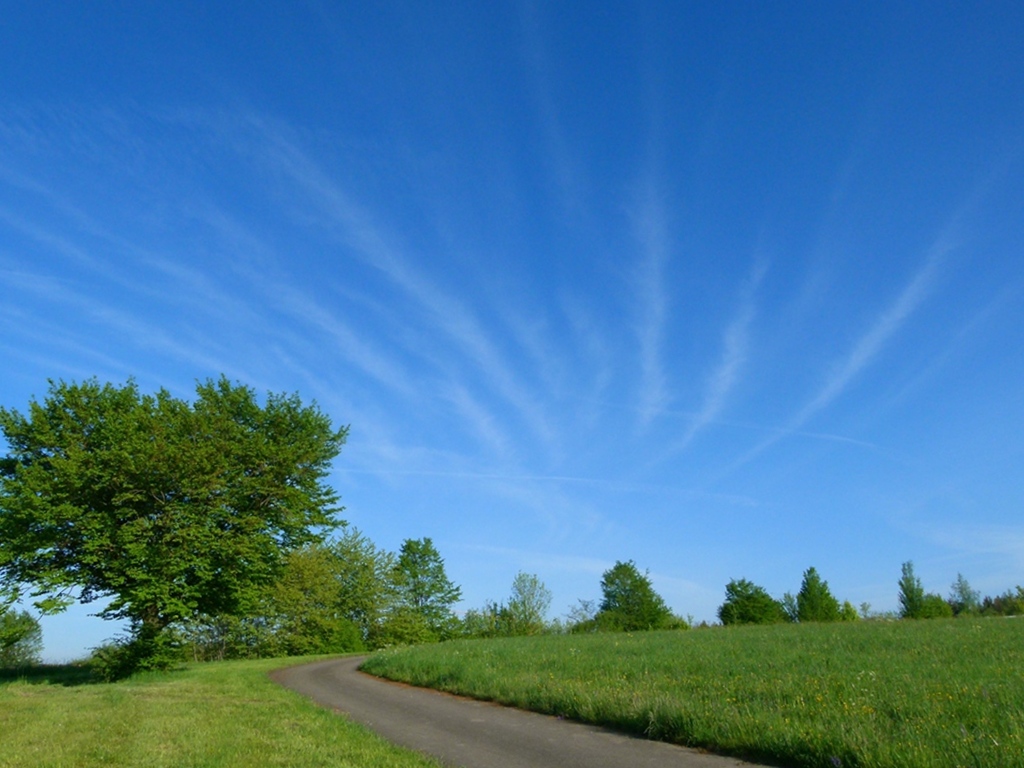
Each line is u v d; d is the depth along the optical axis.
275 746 11.20
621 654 23.47
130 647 27.98
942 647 21.02
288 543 35.47
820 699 11.89
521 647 29.33
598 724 13.29
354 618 78.56
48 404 30.50
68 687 24.38
